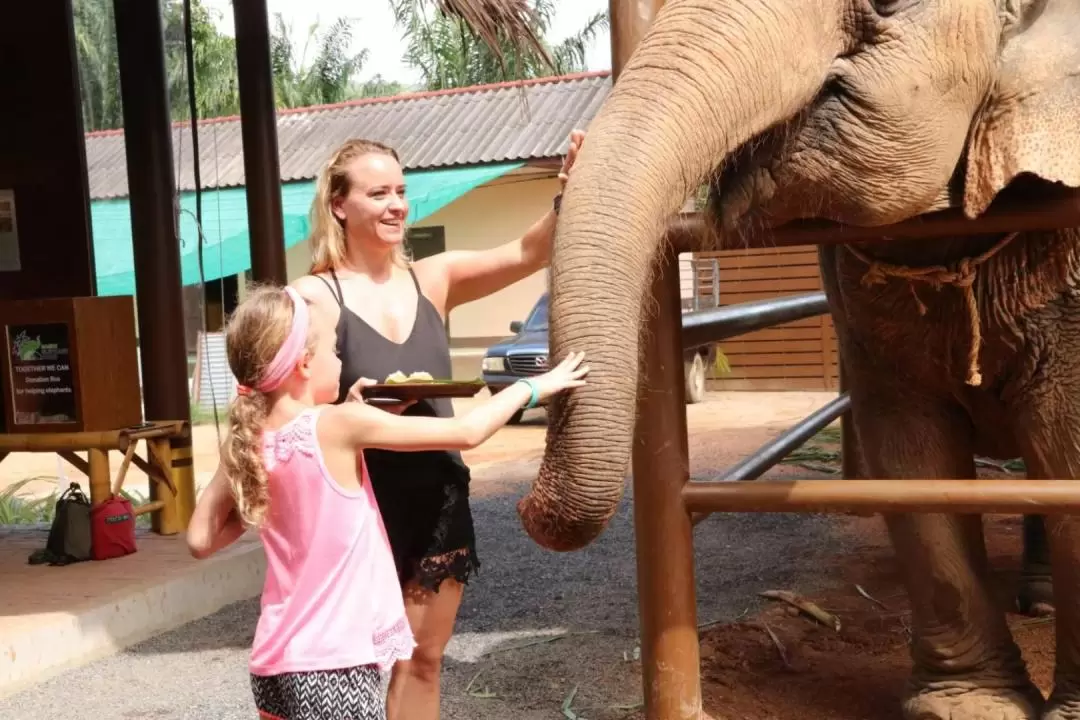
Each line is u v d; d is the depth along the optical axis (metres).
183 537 6.93
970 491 3.07
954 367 3.64
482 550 7.18
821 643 4.82
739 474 5.01
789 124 2.96
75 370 6.52
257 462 2.88
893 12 2.95
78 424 6.54
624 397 2.56
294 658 2.85
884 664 4.48
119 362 6.75
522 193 20.98
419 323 3.43
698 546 7.02
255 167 7.53
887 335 3.71
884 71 2.93
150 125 7.18
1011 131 3.06
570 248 2.62
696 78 2.75
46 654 4.93
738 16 2.81
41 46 6.97
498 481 10.23
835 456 10.03
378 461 3.31
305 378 2.99
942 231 3.15
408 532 3.34
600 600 5.77
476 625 5.39
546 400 2.65
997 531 7.06
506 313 21.56
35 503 9.66
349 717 2.84
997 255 3.45
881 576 6.04
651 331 3.34
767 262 18.72
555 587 6.10
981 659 3.66
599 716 4.03
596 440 2.53
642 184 2.65
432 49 21.38
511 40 4.38
